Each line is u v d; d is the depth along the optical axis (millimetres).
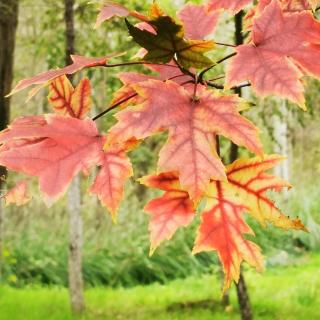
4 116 7273
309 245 13031
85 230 13016
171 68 1526
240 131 1045
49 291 9586
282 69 1083
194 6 1619
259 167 1214
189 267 11914
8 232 12898
